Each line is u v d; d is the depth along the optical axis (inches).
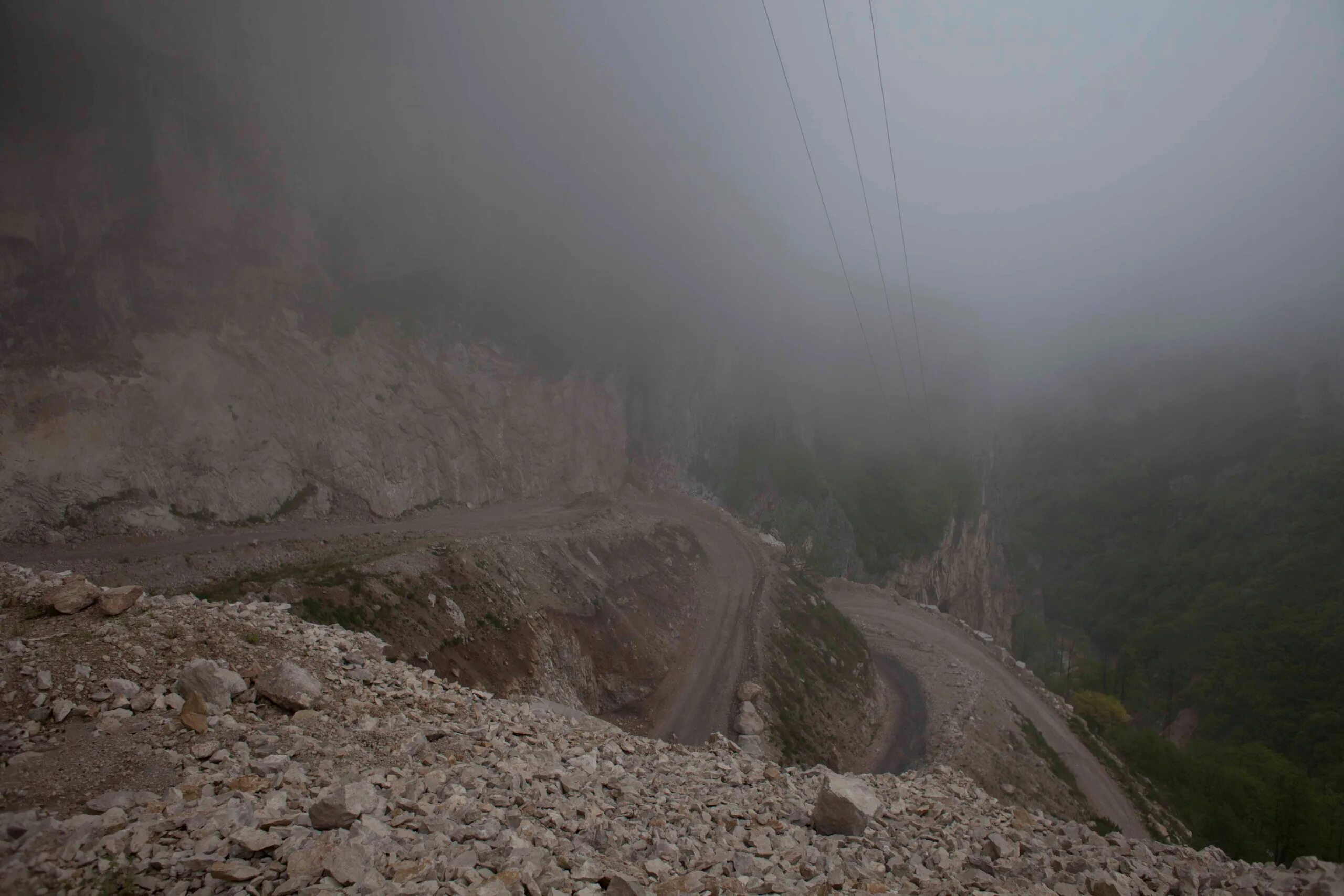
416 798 323.3
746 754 606.9
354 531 1492.4
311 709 395.9
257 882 231.9
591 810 366.9
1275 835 2117.4
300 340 1748.3
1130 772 2150.6
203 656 409.7
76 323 1334.9
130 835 245.4
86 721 334.3
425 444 1931.6
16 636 383.6
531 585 1445.6
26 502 1151.0
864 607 2805.1
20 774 286.7
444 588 1229.7
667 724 1437.0
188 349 1473.9
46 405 1224.2
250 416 1521.9
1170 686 4399.6
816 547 3277.6
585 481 2485.2
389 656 733.9
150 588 1019.3
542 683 1246.9
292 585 1032.8
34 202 1321.4
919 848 410.0
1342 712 3823.8
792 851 364.8
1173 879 401.7
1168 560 6441.9
